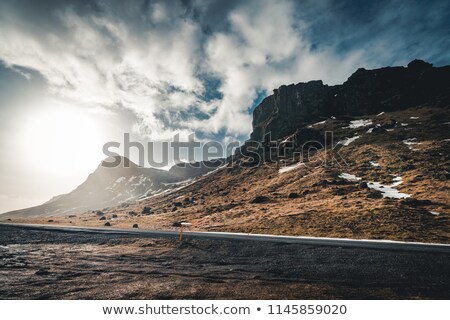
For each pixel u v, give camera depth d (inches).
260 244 1289.4
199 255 1139.3
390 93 7475.4
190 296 623.8
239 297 620.1
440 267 870.4
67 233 1798.7
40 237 1660.9
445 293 667.4
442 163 3371.1
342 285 719.1
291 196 3284.9
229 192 4835.1
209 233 1764.3
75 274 812.0
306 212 2188.7
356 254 1048.8
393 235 1448.1
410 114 6225.4
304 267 908.0
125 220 3270.2
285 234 1680.6
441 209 1887.3
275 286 703.7
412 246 1171.9
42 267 901.8
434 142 4274.1
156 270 876.0
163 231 1915.6
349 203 2349.9
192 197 5157.5
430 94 6889.8
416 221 1648.6
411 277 783.7
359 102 7731.3
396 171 3476.9
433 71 7303.2
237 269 893.8
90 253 1181.7
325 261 979.9
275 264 959.6
